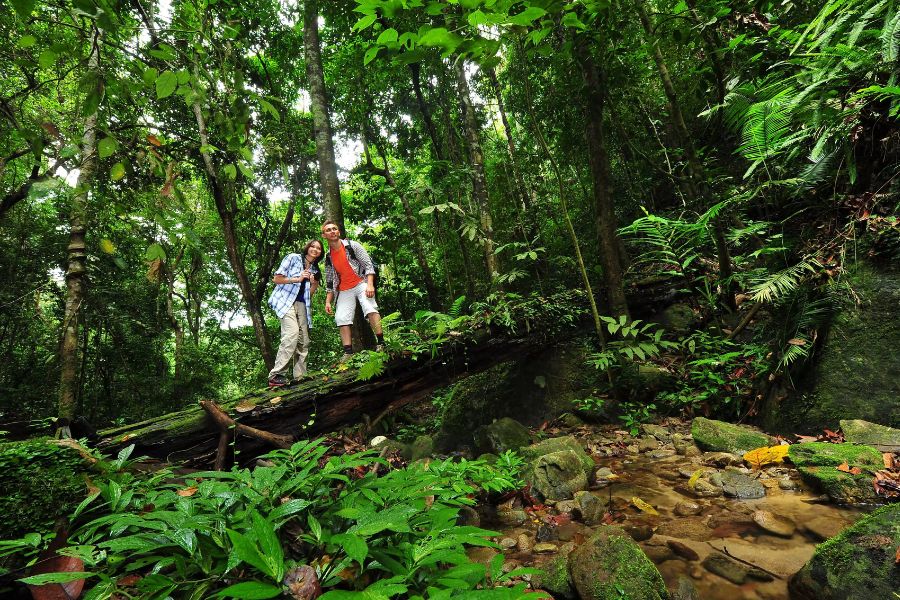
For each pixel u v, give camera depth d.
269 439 3.37
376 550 1.27
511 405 5.14
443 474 2.16
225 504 1.45
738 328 4.31
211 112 1.61
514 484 2.66
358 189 9.59
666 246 4.58
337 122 9.09
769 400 3.61
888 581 1.44
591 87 4.80
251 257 11.57
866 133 3.30
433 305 8.56
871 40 2.95
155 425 3.22
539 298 5.16
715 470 2.88
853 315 3.27
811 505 2.27
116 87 1.27
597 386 4.87
